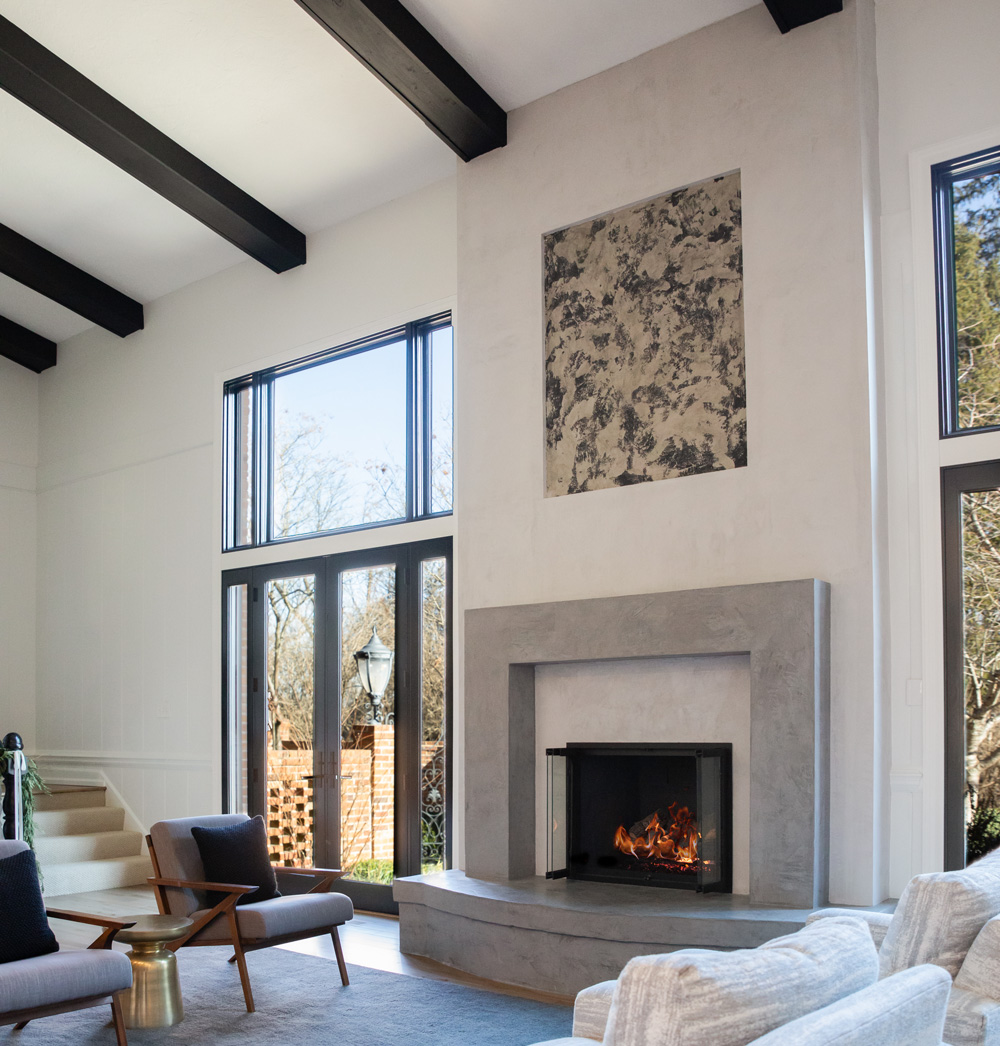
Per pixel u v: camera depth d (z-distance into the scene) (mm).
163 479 8766
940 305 4895
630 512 5527
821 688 4715
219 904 4656
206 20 5797
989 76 4852
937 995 1920
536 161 6145
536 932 4855
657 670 5402
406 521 6906
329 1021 4383
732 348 5309
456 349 6406
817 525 4898
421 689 6680
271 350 7941
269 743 7625
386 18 5426
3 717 9656
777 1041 1568
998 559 4660
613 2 5414
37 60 6012
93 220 7930
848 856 4676
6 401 9969
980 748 4621
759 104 5289
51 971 3650
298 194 7305
